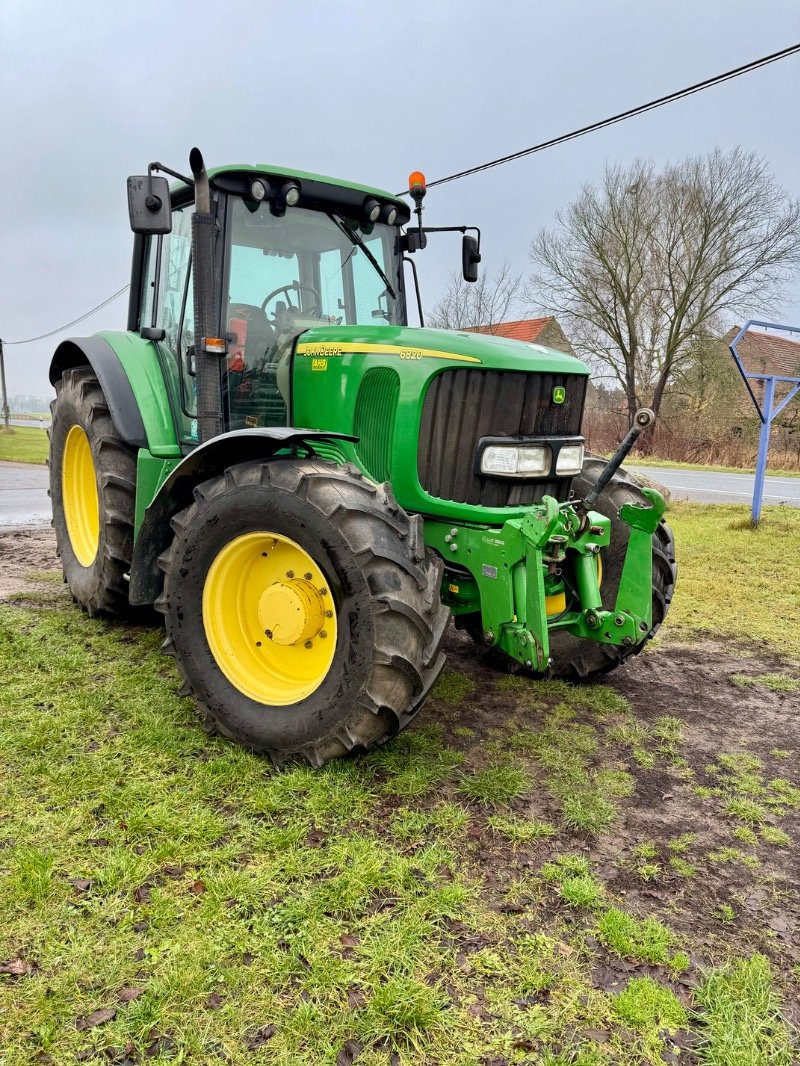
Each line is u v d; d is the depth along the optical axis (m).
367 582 2.58
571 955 1.99
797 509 10.27
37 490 11.89
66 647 3.95
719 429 24.83
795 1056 1.73
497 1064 1.66
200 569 2.98
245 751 2.89
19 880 2.09
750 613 5.40
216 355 3.21
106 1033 1.66
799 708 3.77
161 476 3.88
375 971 1.87
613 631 3.32
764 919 2.19
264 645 3.03
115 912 2.02
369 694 2.60
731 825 2.68
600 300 25.16
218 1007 1.74
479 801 2.70
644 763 3.11
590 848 2.48
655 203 23.78
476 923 2.08
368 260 3.95
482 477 3.10
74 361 4.87
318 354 3.37
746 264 23.28
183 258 3.78
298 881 2.18
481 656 4.31
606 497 3.91
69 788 2.58
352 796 2.59
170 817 2.43
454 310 19.44
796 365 25.62
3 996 1.74
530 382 3.15
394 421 3.12
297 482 2.74
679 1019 1.81
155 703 3.30
